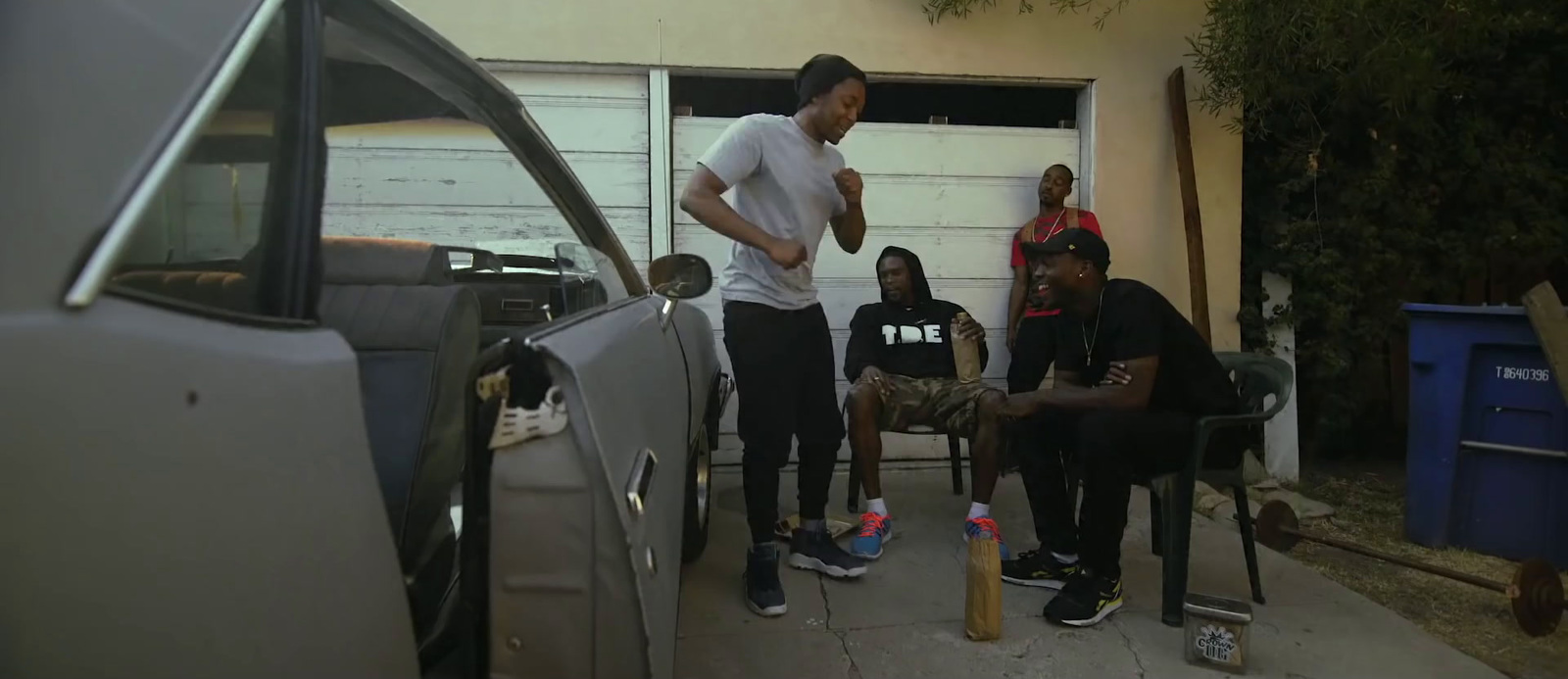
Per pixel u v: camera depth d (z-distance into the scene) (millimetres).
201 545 916
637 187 4961
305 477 1050
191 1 1141
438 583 1804
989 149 5254
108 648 844
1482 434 3965
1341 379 5645
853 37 4988
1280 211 5449
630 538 1406
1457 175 5512
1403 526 4281
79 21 998
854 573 3537
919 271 4359
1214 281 5305
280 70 1299
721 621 3195
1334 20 4496
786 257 2764
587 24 4793
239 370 1005
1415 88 4922
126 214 937
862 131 5152
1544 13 5215
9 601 794
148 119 1007
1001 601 3080
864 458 3895
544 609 1391
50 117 932
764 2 4906
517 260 2768
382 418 1812
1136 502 4676
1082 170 5336
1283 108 5332
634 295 2520
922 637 3086
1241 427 3346
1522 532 3873
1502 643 3236
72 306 865
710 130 5016
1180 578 3168
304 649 1019
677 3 4840
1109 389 3080
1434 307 4008
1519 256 5594
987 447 3754
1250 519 3414
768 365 3117
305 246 1300
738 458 5148
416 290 1994
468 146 2561
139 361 897
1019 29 5121
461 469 2014
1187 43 5230
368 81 1895
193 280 1104
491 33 4730
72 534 827
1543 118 5719
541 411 1362
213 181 1130
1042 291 3359
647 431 1750
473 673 1444
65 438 830
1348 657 2973
